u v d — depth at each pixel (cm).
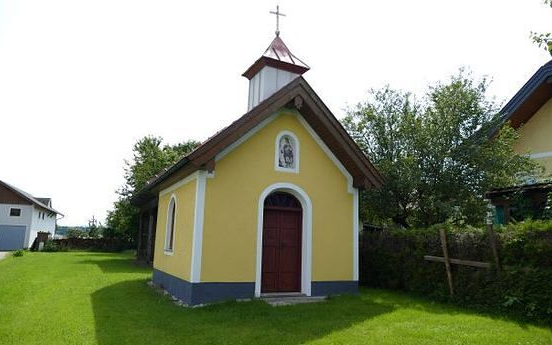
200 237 980
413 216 1644
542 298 801
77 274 1636
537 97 1481
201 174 998
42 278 1482
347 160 1200
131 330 752
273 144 1110
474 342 673
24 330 750
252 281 1030
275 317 842
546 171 1456
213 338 696
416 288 1117
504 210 1302
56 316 863
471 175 1478
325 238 1152
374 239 1313
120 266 2053
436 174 1523
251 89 1334
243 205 1042
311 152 1168
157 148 3634
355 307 948
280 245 1130
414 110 1638
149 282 1441
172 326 778
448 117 1514
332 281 1140
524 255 859
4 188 4047
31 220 4081
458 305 973
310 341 679
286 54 1284
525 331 735
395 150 1647
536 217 1210
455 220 1527
